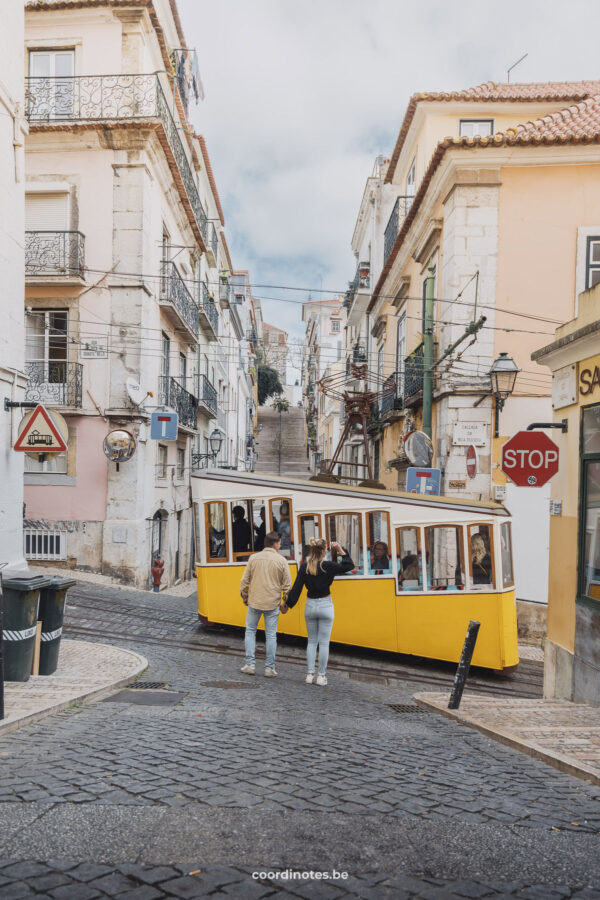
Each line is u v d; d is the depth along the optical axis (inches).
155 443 785.6
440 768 190.5
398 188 946.7
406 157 860.0
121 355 698.2
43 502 699.4
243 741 204.5
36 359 708.7
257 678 339.0
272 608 342.3
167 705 260.7
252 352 2527.1
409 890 110.5
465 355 574.2
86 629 447.5
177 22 866.8
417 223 718.5
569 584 340.8
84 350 698.8
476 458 569.9
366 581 431.5
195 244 1026.7
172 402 836.6
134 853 119.6
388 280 932.0
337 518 439.5
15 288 419.5
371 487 504.4
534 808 158.1
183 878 110.4
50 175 702.5
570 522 341.1
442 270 615.8
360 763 188.4
